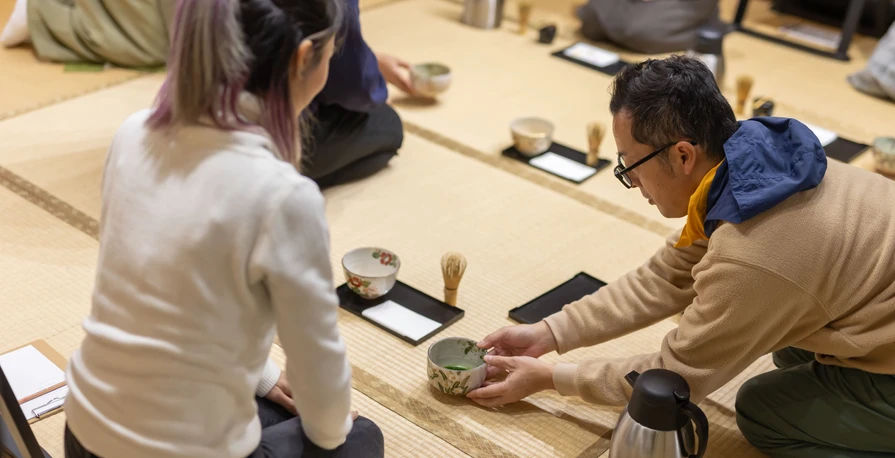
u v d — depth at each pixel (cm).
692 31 454
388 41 435
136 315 123
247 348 129
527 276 261
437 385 208
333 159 291
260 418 166
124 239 124
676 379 166
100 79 370
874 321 167
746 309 163
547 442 198
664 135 167
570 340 206
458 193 304
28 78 364
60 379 203
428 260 265
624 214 301
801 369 192
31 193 281
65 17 378
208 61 117
